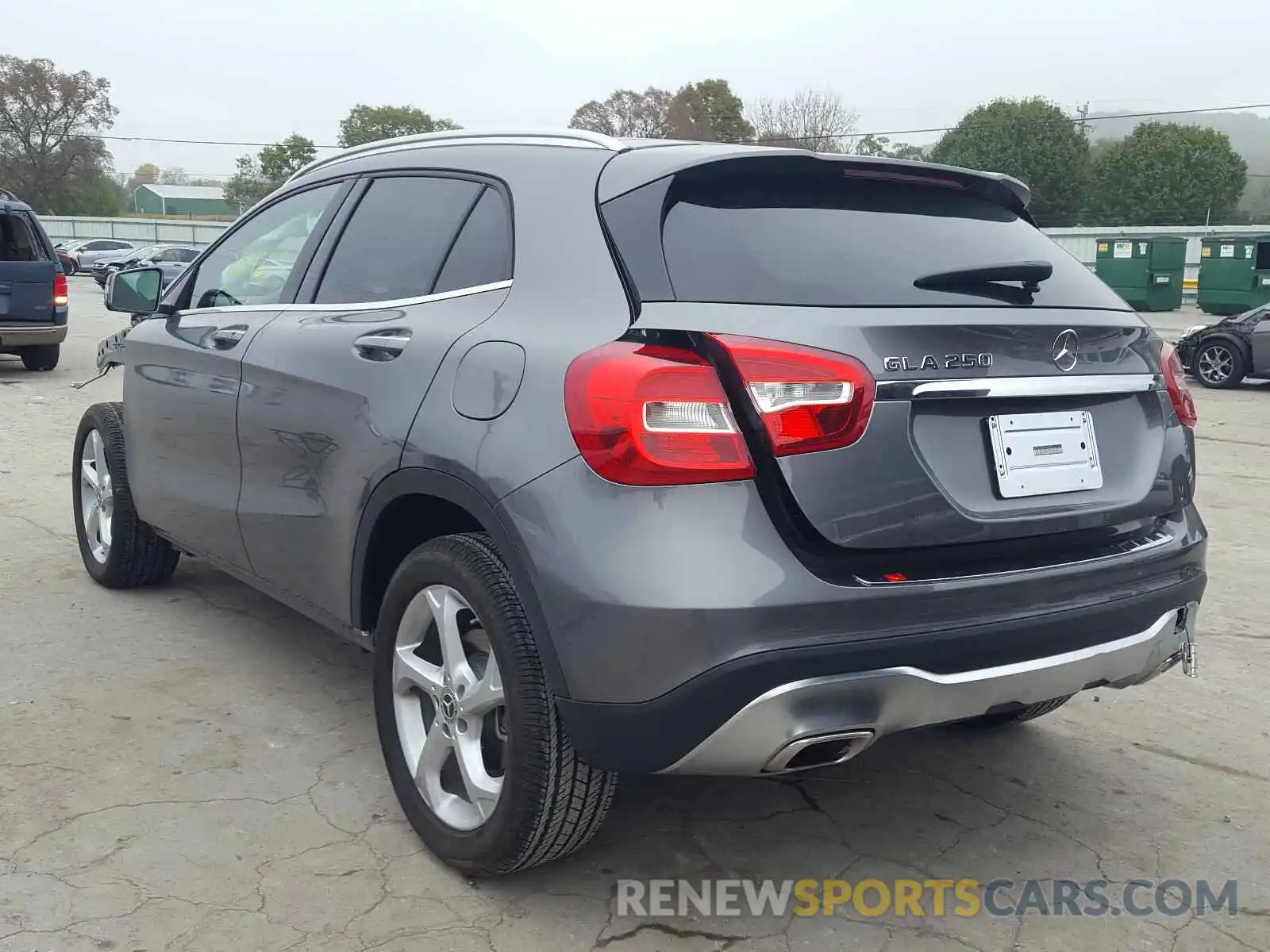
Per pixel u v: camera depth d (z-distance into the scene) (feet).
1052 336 8.29
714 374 7.27
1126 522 8.70
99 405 15.84
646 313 7.67
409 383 9.13
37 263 41.11
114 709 11.97
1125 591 8.41
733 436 7.21
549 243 8.70
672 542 7.16
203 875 8.91
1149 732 12.30
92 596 15.66
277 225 12.50
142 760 10.84
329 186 11.84
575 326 8.01
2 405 33.78
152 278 14.17
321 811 9.98
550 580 7.55
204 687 12.62
